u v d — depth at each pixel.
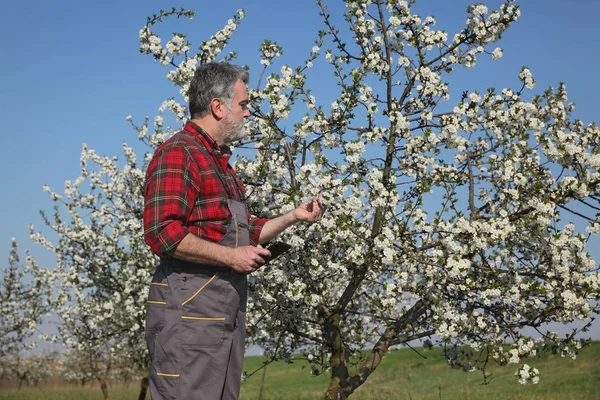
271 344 10.37
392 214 7.16
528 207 7.92
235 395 2.89
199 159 2.85
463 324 7.43
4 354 18.36
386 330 8.31
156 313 2.75
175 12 7.44
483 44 7.87
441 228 7.22
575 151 7.47
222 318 2.76
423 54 7.88
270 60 7.75
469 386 23.39
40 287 18.36
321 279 7.91
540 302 7.58
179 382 2.67
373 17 7.87
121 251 13.57
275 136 7.47
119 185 14.14
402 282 7.36
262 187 7.47
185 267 2.75
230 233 2.87
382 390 22.56
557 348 7.59
